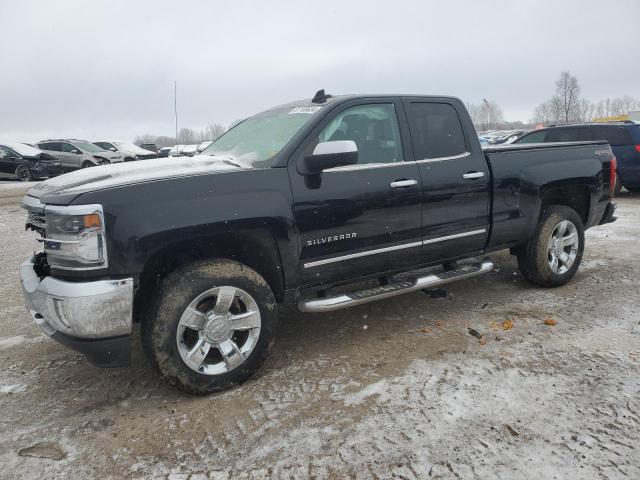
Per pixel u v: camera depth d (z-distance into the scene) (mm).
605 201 5426
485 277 5633
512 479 2355
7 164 20203
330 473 2451
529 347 3729
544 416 2834
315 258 3572
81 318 2865
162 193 3039
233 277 3215
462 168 4246
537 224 4871
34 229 3496
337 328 4305
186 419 2967
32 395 3354
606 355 3549
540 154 4844
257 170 3375
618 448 2545
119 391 3375
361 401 3074
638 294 4852
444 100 4344
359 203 3684
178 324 3072
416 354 3697
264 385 3340
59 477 2508
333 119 3721
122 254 2900
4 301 5289
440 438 2674
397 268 4035
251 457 2598
